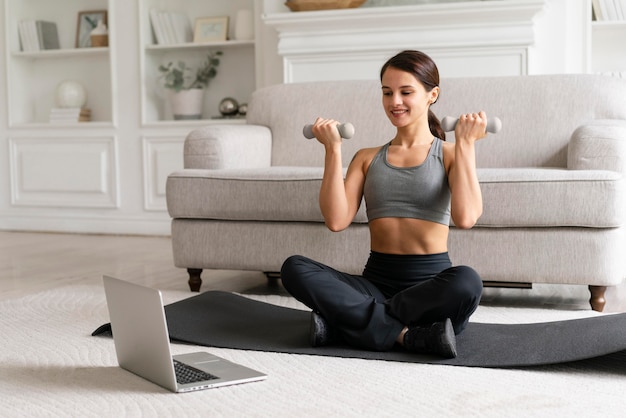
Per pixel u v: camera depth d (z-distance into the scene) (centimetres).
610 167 293
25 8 580
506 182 280
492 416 170
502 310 278
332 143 238
